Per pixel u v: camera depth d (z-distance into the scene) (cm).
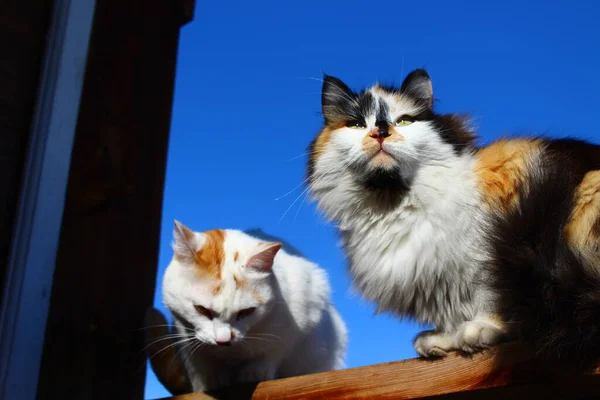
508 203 70
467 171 73
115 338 67
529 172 69
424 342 65
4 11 66
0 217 63
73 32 67
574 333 58
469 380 59
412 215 73
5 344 61
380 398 61
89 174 67
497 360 59
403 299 73
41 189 64
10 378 60
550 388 59
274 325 77
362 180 75
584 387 59
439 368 60
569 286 60
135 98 72
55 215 64
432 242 71
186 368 77
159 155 72
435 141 75
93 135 68
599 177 67
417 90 81
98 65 70
